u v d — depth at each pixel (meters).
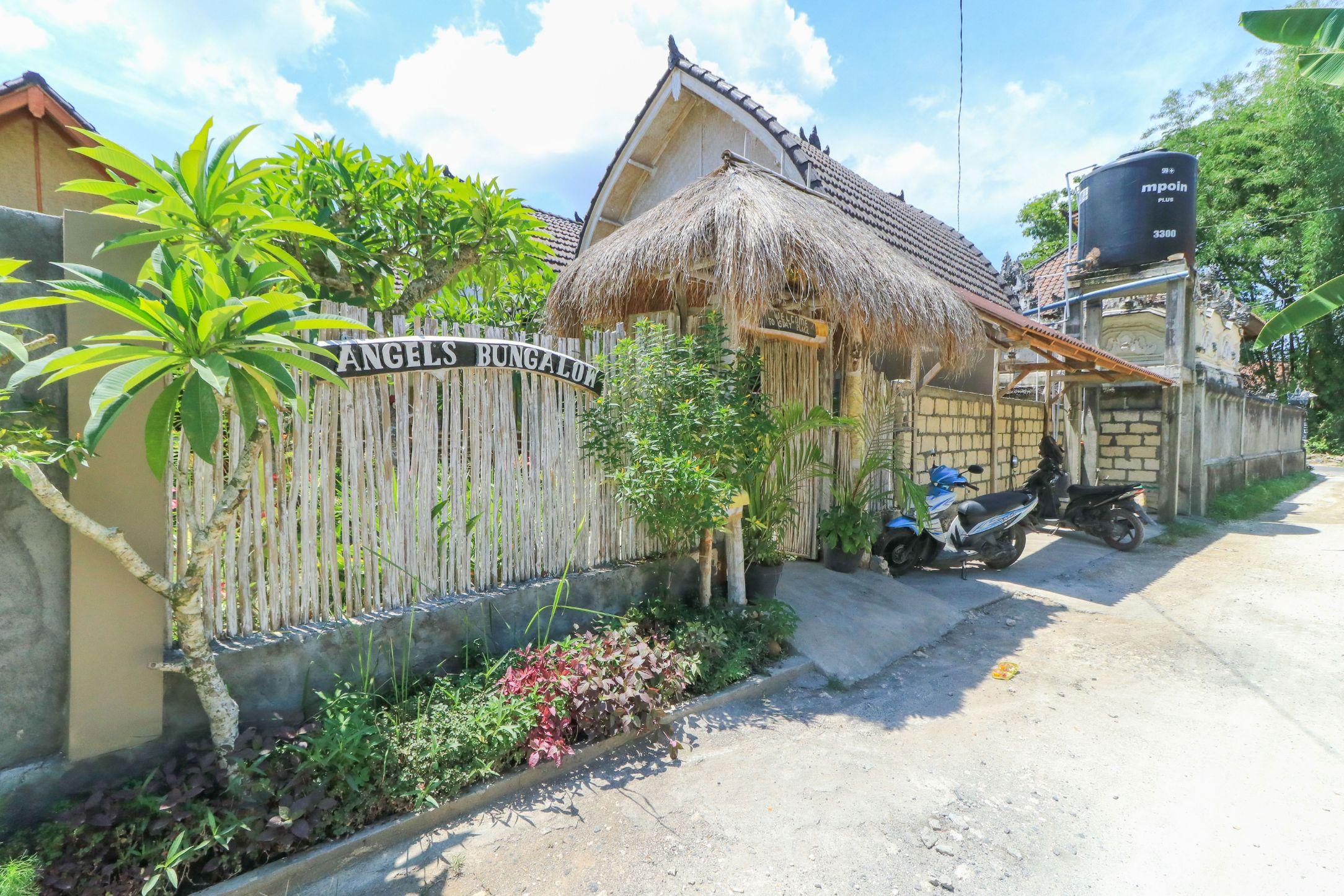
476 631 3.63
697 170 9.30
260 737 2.61
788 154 7.89
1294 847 2.55
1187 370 10.74
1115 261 11.25
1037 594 6.27
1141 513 8.64
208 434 2.08
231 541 2.86
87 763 2.47
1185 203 10.84
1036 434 11.35
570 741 3.23
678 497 3.95
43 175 6.24
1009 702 3.91
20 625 2.38
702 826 2.71
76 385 2.41
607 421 4.23
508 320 6.67
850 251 4.92
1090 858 2.50
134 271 2.61
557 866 2.46
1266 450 17.25
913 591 5.86
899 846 2.58
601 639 3.75
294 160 4.39
